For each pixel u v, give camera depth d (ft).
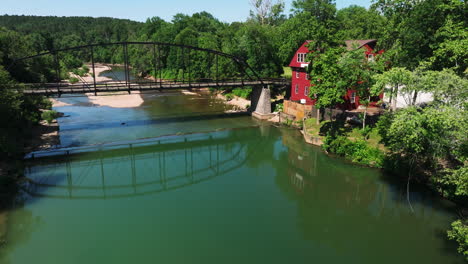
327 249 64.18
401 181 90.68
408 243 65.77
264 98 171.01
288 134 146.92
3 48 191.52
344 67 108.06
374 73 106.11
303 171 109.19
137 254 62.49
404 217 75.36
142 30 451.12
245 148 136.77
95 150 123.13
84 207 82.89
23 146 120.57
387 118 89.20
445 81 70.49
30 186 94.02
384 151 101.71
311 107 149.89
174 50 298.97
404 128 72.64
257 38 192.75
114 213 79.71
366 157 103.86
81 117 168.14
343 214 79.10
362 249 64.28
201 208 82.33
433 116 66.18
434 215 73.97
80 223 74.69
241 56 212.84
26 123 136.77
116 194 91.20
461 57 84.94
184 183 99.86
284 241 67.21
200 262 59.88
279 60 205.26
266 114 171.42
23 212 79.56
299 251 63.46
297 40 196.54
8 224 73.77
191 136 143.43
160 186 97.40
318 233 70.33
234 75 229.04
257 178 104.63
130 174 106.42
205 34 283.79
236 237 68.39
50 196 88.74
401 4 116.88
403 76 77.87
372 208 81.51
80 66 411.13
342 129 123.24
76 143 127.95
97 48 516.32
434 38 95.71
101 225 73.87
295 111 157.89
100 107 194.80
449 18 93.35
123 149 126.21
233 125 159.63
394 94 85.66
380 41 131.54
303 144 131.54
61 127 148.46
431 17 97.71
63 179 99.86
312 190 93.61
